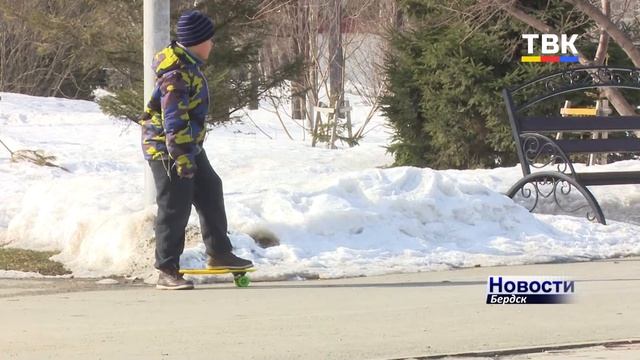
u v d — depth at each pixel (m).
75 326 25.83
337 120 99.75
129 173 62.62
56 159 70.00
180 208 31.34
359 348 23.38
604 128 49.44
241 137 100.44
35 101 125.94
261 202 38.78
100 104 54.12
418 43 69.06
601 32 61.25
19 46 136.88
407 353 22.95
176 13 53.56
